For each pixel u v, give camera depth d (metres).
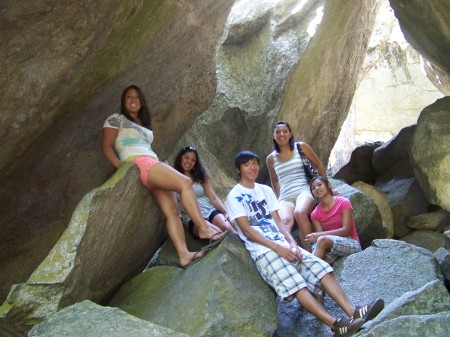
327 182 4.71
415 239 6.15
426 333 2.78
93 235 3.72
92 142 4.72
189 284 3.70
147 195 4.21
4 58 3.51
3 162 3.88
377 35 12.23
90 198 3.67
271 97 7.43
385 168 7.91
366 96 16.61
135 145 4.27
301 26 7.64
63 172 4.61
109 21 3.88
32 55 3.61
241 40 7.90
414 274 3.98
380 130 16.81
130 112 4.38
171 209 4.20
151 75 4.91
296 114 7.67
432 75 9.23
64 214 4.68
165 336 3.05
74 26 3.68
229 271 3.56
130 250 4.29
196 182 4.91
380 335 2.85
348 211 4.64
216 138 7.53
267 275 3.60
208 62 5.66
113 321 3.17
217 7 5.18
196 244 4.65
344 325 3.34
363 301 3.83
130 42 4.27
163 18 4.43
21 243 4.52
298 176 5.19
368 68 12.26
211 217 4.73
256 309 3.41
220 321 3.29
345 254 4.42
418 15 5.56
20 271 4.47
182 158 4.88
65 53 3.75
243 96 7.55
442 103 6.27
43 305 3.52
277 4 7.84
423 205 6.64
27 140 3.93
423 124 6.12
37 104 3.80
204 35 5.30
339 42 7.84
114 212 3.87
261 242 3.65
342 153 13.71
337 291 3.51
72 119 4.28
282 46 7.57
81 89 4.11
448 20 5.05
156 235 4.62
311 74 7.59
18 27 3.46
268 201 3.92
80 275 3.71
